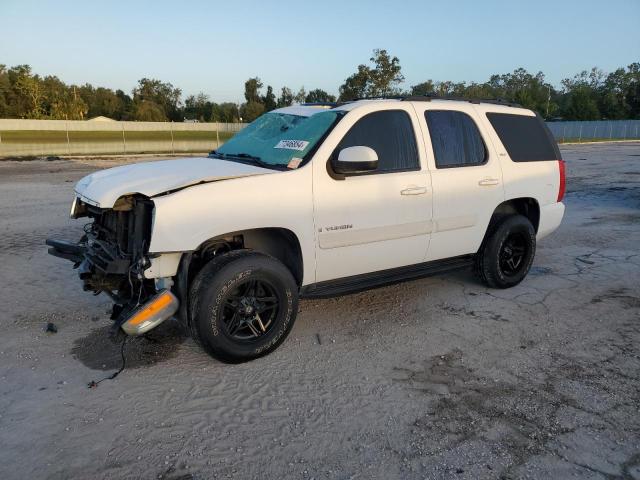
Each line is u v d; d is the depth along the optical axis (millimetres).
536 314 5207
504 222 5578
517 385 3842
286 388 3773
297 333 4719
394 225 4668
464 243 5312
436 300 5566
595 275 6488
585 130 66750
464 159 5258
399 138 4777
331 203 4266
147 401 3568
